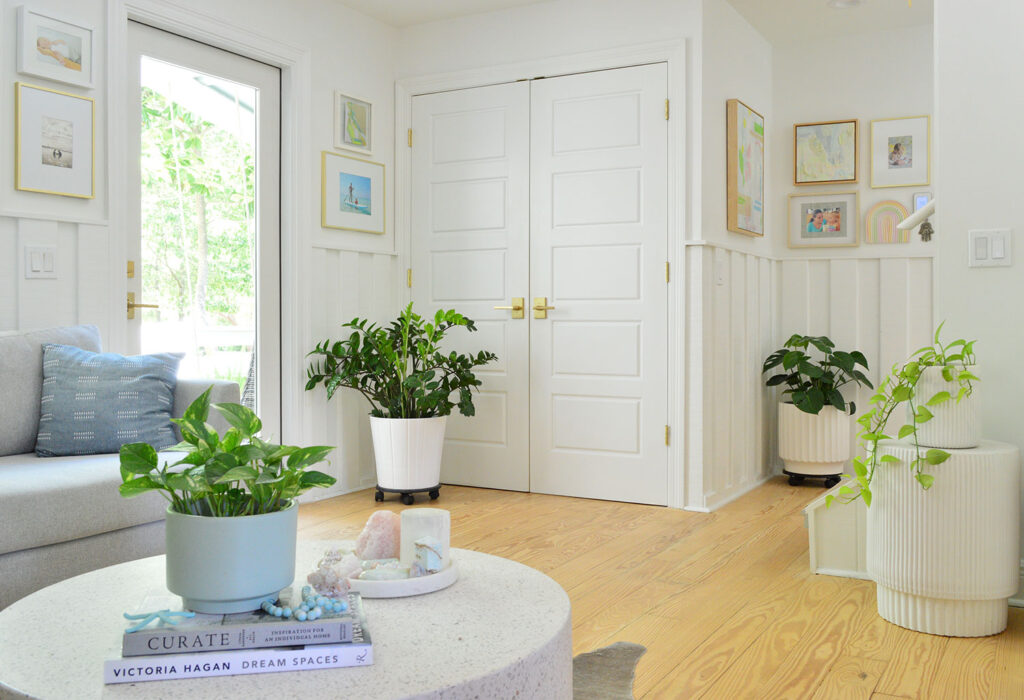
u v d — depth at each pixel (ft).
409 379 13.09
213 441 4.23
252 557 4.00
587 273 14.06
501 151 14.73
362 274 14.85
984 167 8.69
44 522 7.23
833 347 15.19
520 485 14.73
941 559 7.55
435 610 4.45
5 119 9.62
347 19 14.43
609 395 13.94
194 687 3.52
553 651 4.09
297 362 13.44
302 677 3.62
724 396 14.15
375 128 15.06
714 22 13.61
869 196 15.81
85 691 3.47
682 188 13.25
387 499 13.92
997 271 8.65
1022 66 8.54
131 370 9.14
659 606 8.55
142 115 11.41
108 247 10.68
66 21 10.18
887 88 15.69
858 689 6.54
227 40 12.27
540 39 14.34
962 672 6.84
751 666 7.00
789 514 12.92
